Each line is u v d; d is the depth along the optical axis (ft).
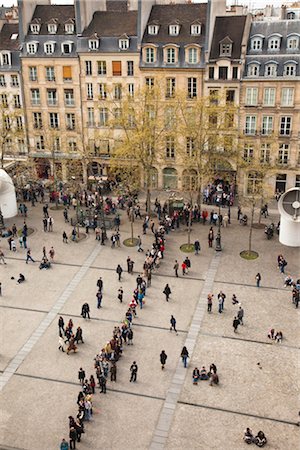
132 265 166.71
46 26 238.68
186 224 204.74
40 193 239.09
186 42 219.82
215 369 119.24
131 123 219.82
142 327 140.26
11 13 309.63
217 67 214.69
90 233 198.08
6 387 119.65
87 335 137.49
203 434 105.81
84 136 244.22
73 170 240.73
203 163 218.38
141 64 225.35
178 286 159.94
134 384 119.65
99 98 227.81
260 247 183.83
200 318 143.84
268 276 164.45
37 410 112.68
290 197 179.22
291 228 179.73
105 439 104.73
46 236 196.13
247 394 116.26
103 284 161.68
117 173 227.40
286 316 144.15
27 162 239.30
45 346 133.69
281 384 119.24
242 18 219.61
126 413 111.34
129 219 210.18
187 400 114.73
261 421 108.88
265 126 218.18
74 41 231.71
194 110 205.26
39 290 159.33
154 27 224.74
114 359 125.18
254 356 128.57
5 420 110.11
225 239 190.80
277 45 209.15
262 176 203.10
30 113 248.73
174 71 222.48
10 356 130.11
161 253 175.73
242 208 217.15
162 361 122.62
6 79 245.45
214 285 160.04
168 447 102.83
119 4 278.05
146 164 205.46
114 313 146.92
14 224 202.08
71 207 223.92
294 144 215.51
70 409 112.78
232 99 219.00
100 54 228.22
